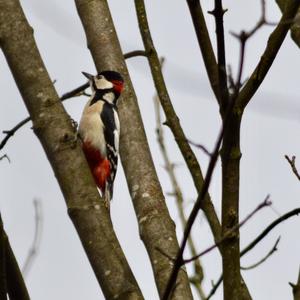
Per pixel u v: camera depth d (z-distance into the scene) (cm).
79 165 825
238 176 727
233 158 727
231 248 716
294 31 979
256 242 866
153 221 909
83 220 795
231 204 723
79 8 1142
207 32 779
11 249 806
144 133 1033
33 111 849
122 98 1067
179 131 952
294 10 734
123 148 1009
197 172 912
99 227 789
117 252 776
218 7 679
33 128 848
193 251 1112
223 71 696
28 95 852
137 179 962
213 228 867
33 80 853
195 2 766
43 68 863
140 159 988
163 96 990
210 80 781
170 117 967
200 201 640
